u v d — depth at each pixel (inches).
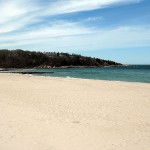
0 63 6087.6
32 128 348.5
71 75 2393.0
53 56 6806.1
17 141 292.7
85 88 923.4
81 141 297.3
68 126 364.2
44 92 786.2
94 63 7608.3
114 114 453.1
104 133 332.2
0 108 490.3
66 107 517.3
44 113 452.8
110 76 2148.1
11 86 986.1
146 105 548.7
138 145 285.4
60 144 285.3
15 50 6604.3
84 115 442.3
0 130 335.0
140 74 2511.1
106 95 719.1
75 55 7332.7
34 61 6417.3
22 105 532.1
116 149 272.2
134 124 380.5
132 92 797.9
